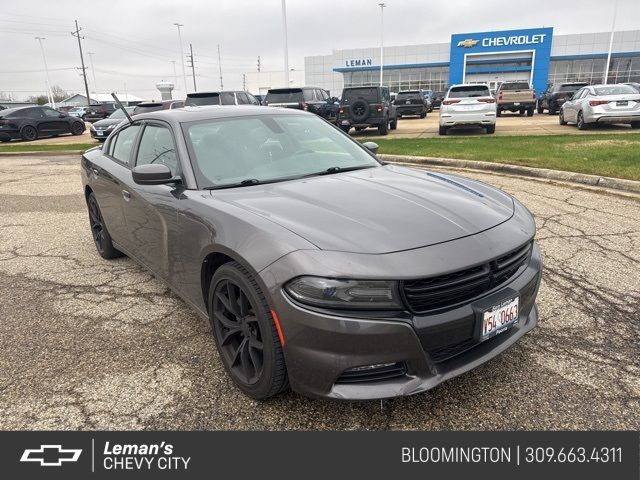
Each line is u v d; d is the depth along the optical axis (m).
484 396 2.62
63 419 2.52
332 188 2.94
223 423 2.47
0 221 6.61
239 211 2.62
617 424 2.39
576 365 2.85
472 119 15.12
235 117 3.67
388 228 2.38
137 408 2.59
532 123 19.50
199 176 3.12
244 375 2.64
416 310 2.21
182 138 3.34
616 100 14.61
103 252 4.87
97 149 5.05
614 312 3.43
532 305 2.80
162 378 2.86
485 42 50.09
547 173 7.90
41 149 16.34
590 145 10.59
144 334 3.37
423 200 2.75
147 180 3.02
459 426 2.42
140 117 4.14
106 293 4.08
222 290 2.72
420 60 54.72
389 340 2.15
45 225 6.37
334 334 2.14
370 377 2.26
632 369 2.79
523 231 2.65
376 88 16.81
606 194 6.71
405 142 13.29
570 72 51.78
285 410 2.56
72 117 23.55
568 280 3.96
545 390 2.64
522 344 3.08
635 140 11.26
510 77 50.72
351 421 2.47
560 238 4.95
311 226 2.39
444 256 2.23
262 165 3.31
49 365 3.01
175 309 3.75
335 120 19.95
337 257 2.18
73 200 7.93
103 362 3.03
